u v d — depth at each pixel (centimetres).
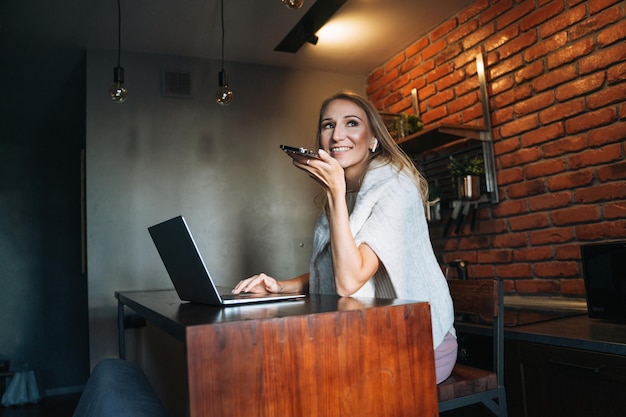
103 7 272
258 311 90
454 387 139
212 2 271
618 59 208
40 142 472
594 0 218
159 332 321
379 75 374
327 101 159
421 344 92
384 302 98
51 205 471
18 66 342
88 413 112
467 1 287
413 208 136
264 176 357
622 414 145
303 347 81
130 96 329
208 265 336
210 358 74
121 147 323
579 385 157
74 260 472
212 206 341
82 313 466
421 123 307
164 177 331
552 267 239
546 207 242
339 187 116
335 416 82
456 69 297
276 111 365
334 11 286
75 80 370
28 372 420
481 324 196
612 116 211
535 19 246
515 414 180
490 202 274
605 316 185
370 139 153
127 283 316
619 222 209
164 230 111
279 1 272
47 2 264
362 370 86
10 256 455
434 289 138
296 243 361
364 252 124
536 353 172
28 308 454
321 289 152
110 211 317
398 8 289
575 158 228
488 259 276
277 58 354
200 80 346
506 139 264
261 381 77
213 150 345
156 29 301
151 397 113
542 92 244
